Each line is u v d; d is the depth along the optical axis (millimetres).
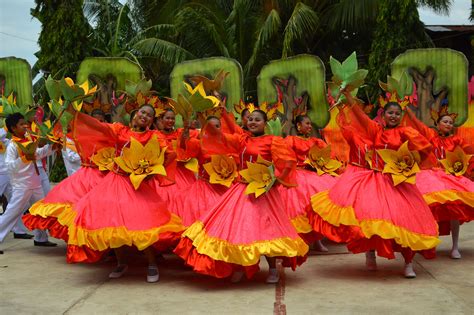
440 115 7578
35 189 7375
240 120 7289
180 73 8992
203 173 6309
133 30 20672
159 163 5574
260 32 16250
